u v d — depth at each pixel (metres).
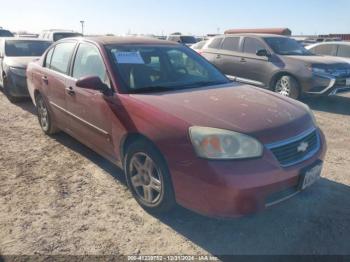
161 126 2.99
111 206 3.48
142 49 4.13
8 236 2.98
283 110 3.25
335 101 8.95
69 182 3.99
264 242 2.95
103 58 3.85
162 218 3.28
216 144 2.71
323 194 3.74
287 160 2.88
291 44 9.04
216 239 2.99
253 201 2.68
